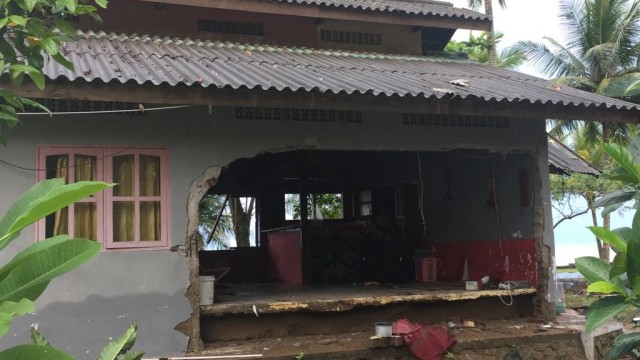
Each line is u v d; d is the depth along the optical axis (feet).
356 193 42.45
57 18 12.37
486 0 58.85
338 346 22.06
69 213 20.47
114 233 20.93
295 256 37.50
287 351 21.20
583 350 24.63
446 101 22.43
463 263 32.78
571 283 57.11
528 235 28.07
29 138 20.15
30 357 7.16
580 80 66.59
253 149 22.95
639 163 15.39
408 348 22.54
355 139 24.67
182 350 20.92
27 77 17.43
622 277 13.16
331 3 31.96
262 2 30.68
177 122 21.97
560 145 39.91
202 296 22.27
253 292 28.68
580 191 68.03
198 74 20.76
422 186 36.04
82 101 20.68
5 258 19.56
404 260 37.04
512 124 27.37
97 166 20.88
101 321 20.21
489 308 27.02
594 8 67.05
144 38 29.48
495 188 30.30
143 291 20.81
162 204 21.47
